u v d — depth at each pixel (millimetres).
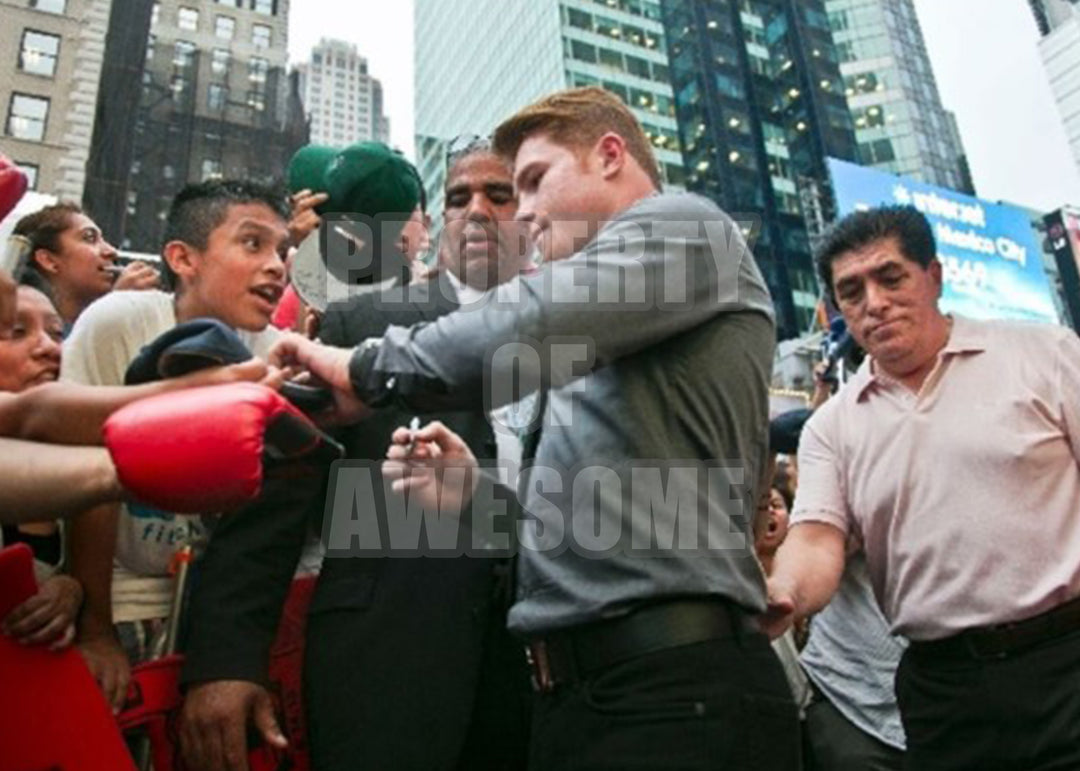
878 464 2363
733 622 1466
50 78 24828
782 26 67312
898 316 2348
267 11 38844
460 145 2389
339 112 169875
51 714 1438
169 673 1739
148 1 30422
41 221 3688
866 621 2859
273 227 2344
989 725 2107
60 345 1992
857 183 26375
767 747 1415
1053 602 2072
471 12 69750
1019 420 2189
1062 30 74188
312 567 2148
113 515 1731
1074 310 43656
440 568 1916
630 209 1618
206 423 1079
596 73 58656
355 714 1753
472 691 1857
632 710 1381
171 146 32469
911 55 69625
